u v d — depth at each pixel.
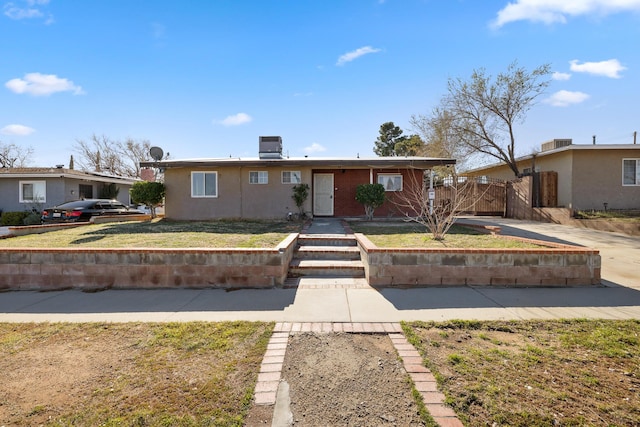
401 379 2.60
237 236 7.96
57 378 2.66
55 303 4.70
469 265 5.42
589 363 2.83
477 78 19.02
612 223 10.95
